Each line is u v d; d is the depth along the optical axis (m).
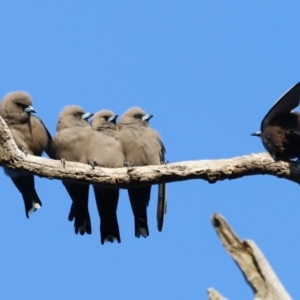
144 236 14.29
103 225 14.33
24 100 13.84
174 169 11.39
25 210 13.89
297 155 11.71
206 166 11.42
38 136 13.80
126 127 14.38
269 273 8.09
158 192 14.09
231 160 11.48
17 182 13.84
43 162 11.49
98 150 13.84
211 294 8.06
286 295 8.02
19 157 11.41
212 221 8.40
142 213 14.34
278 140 11.60
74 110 14.23
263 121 11.84
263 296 8.06
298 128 11.73
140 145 14.20
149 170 11.43
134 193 14.27
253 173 11.53
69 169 11.49
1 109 13.89
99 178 11.51
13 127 13.76
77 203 14.12
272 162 11.49
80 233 14.14
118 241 14.29
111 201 14.23
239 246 8.30
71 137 13.89
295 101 11.48
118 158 13.96
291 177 11.54
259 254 8.16
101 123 14.16
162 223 14.13
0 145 11.29
